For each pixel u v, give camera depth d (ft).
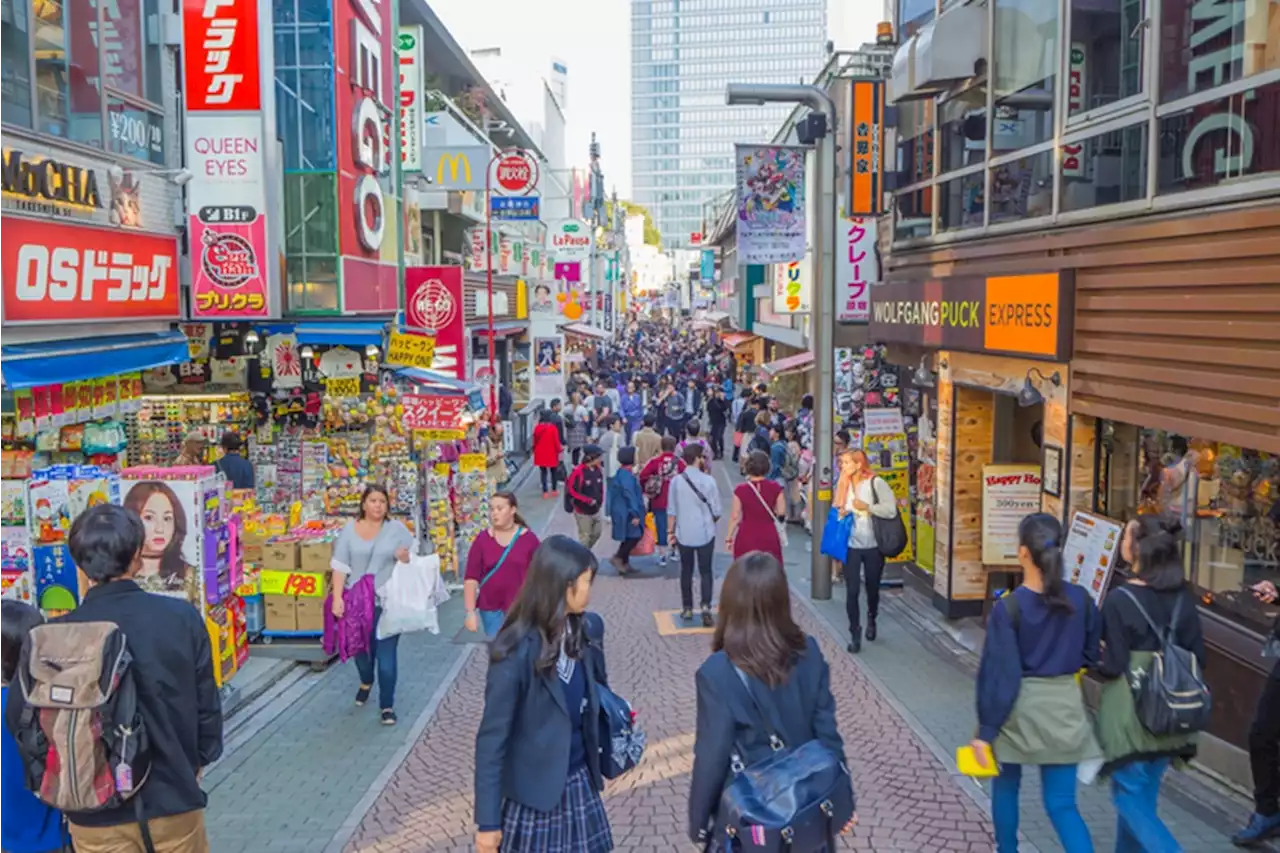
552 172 148.56
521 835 13.06
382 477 43.09
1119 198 26.61
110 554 13.24
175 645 13.38
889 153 43.88
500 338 95.71
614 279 225.97
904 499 42.93
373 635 27.96
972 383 35.17
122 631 13.02
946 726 26.23
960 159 37.27
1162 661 16.56
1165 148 24.54
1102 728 16.99
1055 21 29.73
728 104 39.63
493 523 26.96
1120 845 17.48
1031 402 30.60
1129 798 16.90
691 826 12.38
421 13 75.51
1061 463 28.78
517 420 86.99
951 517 37.24
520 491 70.64
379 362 47.29
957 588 37.42
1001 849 17.75
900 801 21.63
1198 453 24.36
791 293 73.92
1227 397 21.67
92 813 13.07
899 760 23.91
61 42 30.60
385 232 52.54
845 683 29.91
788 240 43.29
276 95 43.42
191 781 13.48
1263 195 20.89
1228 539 23.50
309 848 20.24
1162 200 24.38
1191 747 16.80
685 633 36.35
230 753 25.44
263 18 39.14
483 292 80.07
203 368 45.91
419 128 61.77
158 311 36.24
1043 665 16.51
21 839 14.42
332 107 43.60
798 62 576.20
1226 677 22.63
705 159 589.73
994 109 34.04
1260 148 21.12
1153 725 16.31
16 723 12.99
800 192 43.32
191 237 39.58
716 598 42.06
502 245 94.79
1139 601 16.74
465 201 81.76
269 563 33.47
